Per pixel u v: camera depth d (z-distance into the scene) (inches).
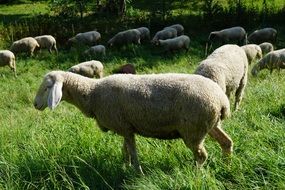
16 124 241.3
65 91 170.1
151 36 576.1
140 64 451.8
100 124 171.8
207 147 172.7
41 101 168.7
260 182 147.2
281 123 191.0
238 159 158.2
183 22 604.1
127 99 160.2
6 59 436.1
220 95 156.7
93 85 169.0
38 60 487.2
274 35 518.0
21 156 181.5
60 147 182.9
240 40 521.3
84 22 609.0
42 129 214.7
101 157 173.8
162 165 166.1
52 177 163.0
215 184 145.9
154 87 158.7
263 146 165.0
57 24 579.8
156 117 158.6
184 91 154.6
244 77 233.5
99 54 485.1
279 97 231.1
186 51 489.7
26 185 163.5
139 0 745.6
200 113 153.6
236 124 193.2
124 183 160.7
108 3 679.1
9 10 751.7
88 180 162.2
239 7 609.0
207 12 605.3
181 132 158.6
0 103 342.6
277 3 693.9
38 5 776.9
